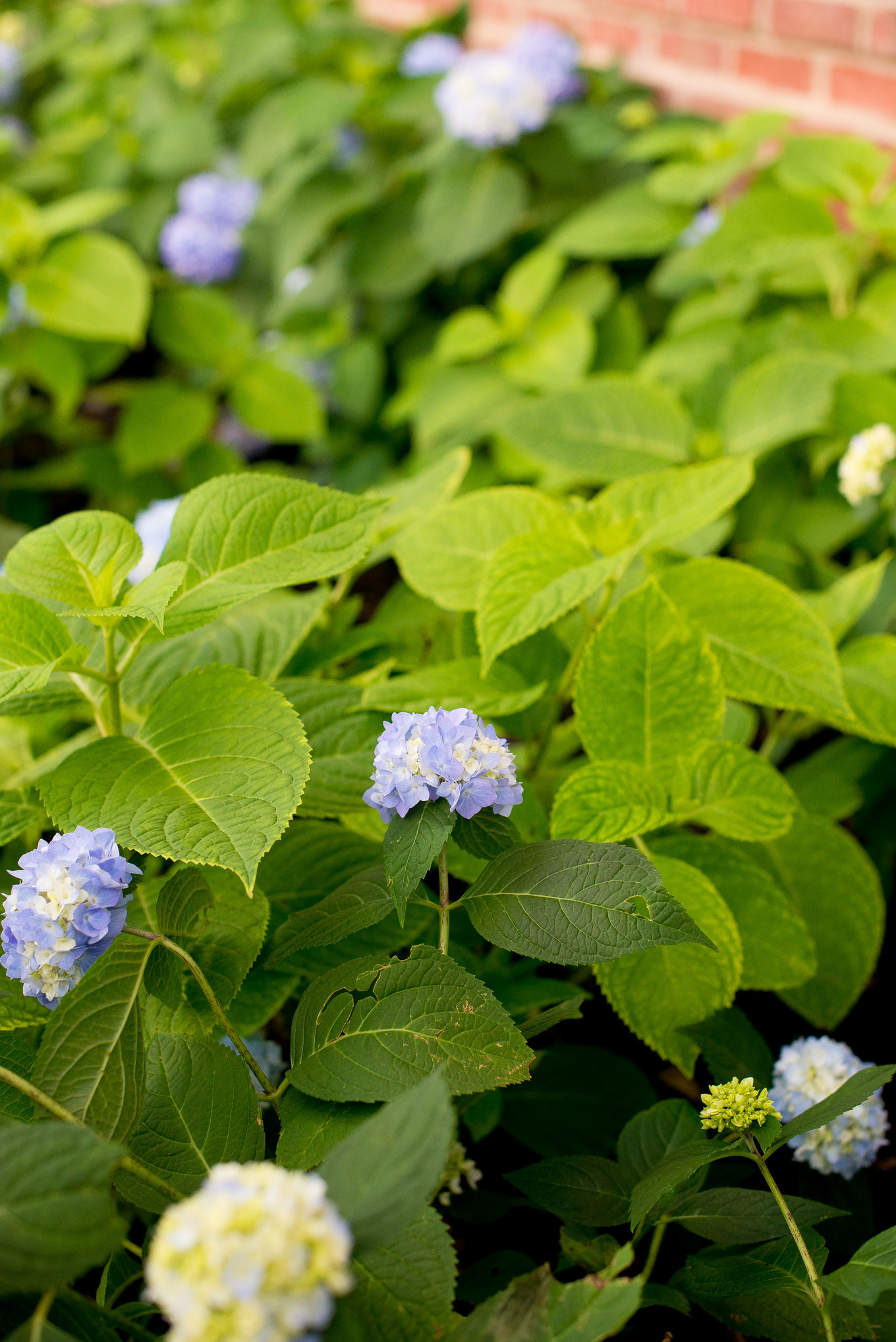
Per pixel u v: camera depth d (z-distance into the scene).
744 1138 1.55
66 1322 1.42
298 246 3.29
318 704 1.71
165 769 1.58
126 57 4.53
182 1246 1.30
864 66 2.93
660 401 2.18
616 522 1.80
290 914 1.63
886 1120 1.80
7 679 1.60
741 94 3.34
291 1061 1.55
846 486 1.99
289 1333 1.30
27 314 3.15
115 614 1.58
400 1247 1.44
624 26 3.73
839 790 1.92
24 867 1.51
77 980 1.52
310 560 1.65
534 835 1.73
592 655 1.67
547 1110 1.77
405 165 3.33
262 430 3.21
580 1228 1.61
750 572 1.77
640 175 3.27
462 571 1.82
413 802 1.51
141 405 3.24
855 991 1.79
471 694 1.73
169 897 1.56
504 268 3.31
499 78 2.98
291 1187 1.32
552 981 1.70
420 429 2.84
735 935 1.65
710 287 2.81
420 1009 1.51
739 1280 1.53
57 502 3.71
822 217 2.52
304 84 3.41
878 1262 1.46
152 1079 1.54
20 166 4.07
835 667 1.72
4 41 4.97
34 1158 1.37
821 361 2.07
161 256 3.99
